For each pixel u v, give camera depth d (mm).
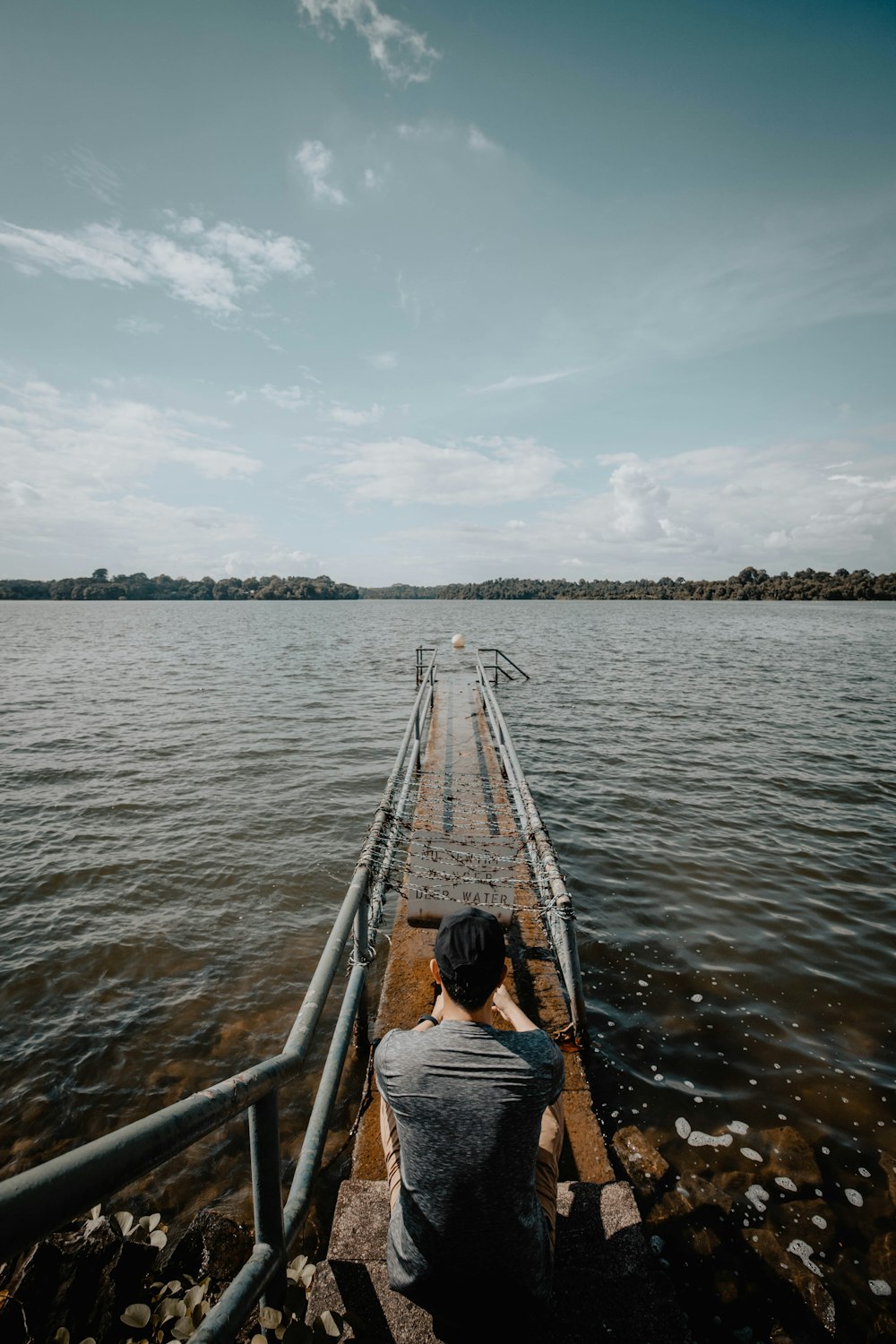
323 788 12047
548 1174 2061
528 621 89250
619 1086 4516
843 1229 3484
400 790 6980
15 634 57750
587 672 29156
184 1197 3918
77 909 7570
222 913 7492
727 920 6828
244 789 11930
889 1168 3885
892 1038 5078
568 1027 3994
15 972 6328
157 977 6277
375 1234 2547
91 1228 3043
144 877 8359
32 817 10477
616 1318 2203
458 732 11938
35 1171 1002
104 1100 4793
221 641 51719
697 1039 5008
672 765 13055
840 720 17750
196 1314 2516
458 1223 1660
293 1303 2184
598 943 6367
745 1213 3566
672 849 8750
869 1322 3020
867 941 6465
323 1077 3008
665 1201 3625
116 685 25172
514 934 5230
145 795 11617
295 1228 2170
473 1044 1765
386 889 5098
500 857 5742
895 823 9797
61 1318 2682
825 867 8172
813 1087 4535
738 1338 2945
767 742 15148
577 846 8812
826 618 92375
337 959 2855
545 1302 1815
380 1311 2150
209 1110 1448
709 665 32312
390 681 26734
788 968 5988
